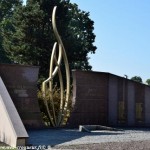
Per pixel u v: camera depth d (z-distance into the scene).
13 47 41.59
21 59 41.44
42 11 40.69
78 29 53.41
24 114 21.67
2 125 16.42
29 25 41.03
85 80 24.67
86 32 53.28
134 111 26.16
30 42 40.88
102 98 25.28
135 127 25.48
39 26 41.75
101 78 25.38
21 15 41.50
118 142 16.72
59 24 41.09
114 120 25.58
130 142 16.88
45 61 40.28
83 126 21.47
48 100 23.97
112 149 14.63
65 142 16.25
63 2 42.25
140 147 15.40
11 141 15.22
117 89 25.88
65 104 23.80
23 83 21.84
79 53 41.94
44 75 40.66
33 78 22.25
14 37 42.44
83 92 24.50
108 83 25.64
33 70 22.28
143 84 26.62
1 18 61.06
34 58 40.19
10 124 15.45
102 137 18.52
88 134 19.80
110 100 25.59
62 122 23.38
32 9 41.50
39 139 17.12
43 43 40.03
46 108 23.00
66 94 23.94
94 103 24.89
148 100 26.62
